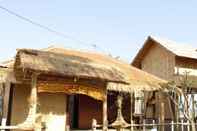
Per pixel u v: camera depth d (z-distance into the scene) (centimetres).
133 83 2034
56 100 1811
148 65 3347
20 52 1441
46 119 1745
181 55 2864
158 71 3167
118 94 2178
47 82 1423
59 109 1812
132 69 2469
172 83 2269
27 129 1271
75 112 2022
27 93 1745
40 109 1741
